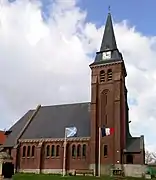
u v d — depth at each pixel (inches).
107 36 2787.9
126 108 2755.9
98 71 2664.9
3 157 1150.3
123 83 2628.0
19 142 2746.1
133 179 1962.4
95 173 2375.7
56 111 2938.0
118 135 2405.3
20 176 1932.8
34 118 2972.4
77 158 2504.9
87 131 2564.0
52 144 2637.8
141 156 2340.1
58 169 2534.5
